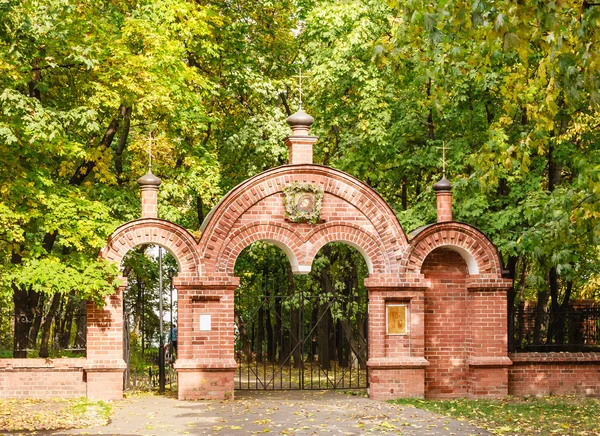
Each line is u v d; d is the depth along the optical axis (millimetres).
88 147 25234
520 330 23031
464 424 17109
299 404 20203
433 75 13695
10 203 20250
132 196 25797
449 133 27922
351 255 32375
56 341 33500
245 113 30906
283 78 31062
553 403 20625
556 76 12234
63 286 19578
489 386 21828
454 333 22250
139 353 36188
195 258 21125
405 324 21766
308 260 21609
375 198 21875
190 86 26016
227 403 20312
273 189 21516
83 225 20672
